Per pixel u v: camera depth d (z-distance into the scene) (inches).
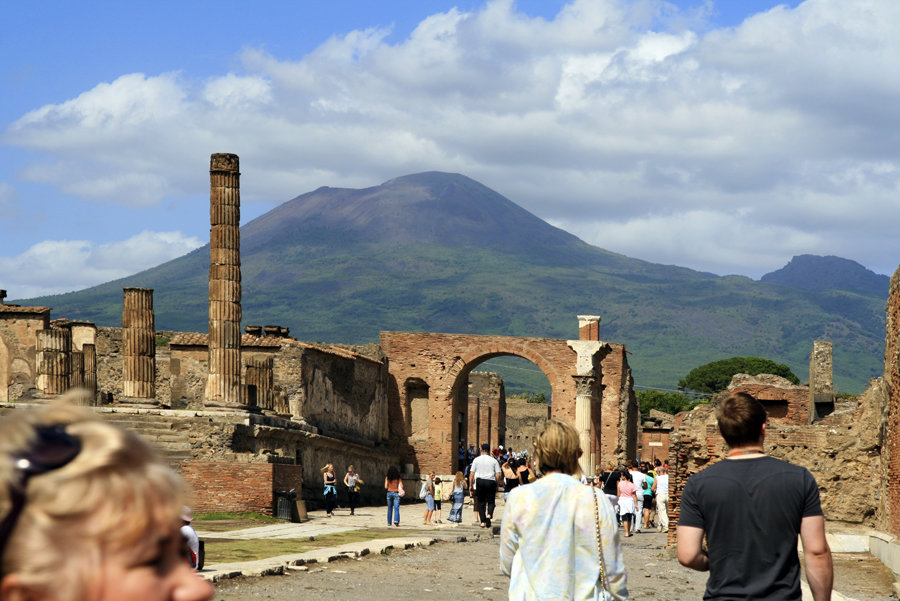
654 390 6648.6
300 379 1878.7
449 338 2549.2
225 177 1571.1
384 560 884.6
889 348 918.4
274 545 942.4
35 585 74.1
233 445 1423.5
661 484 1507.1
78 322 2142.0
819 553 299.7
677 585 784.9
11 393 1736.0
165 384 2069.4
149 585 77.9
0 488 73.7
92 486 76.0
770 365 7003.0
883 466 938.1
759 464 307.1
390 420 2529.5
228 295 1558.8
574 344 2369.6
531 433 4503.0
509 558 319.6
